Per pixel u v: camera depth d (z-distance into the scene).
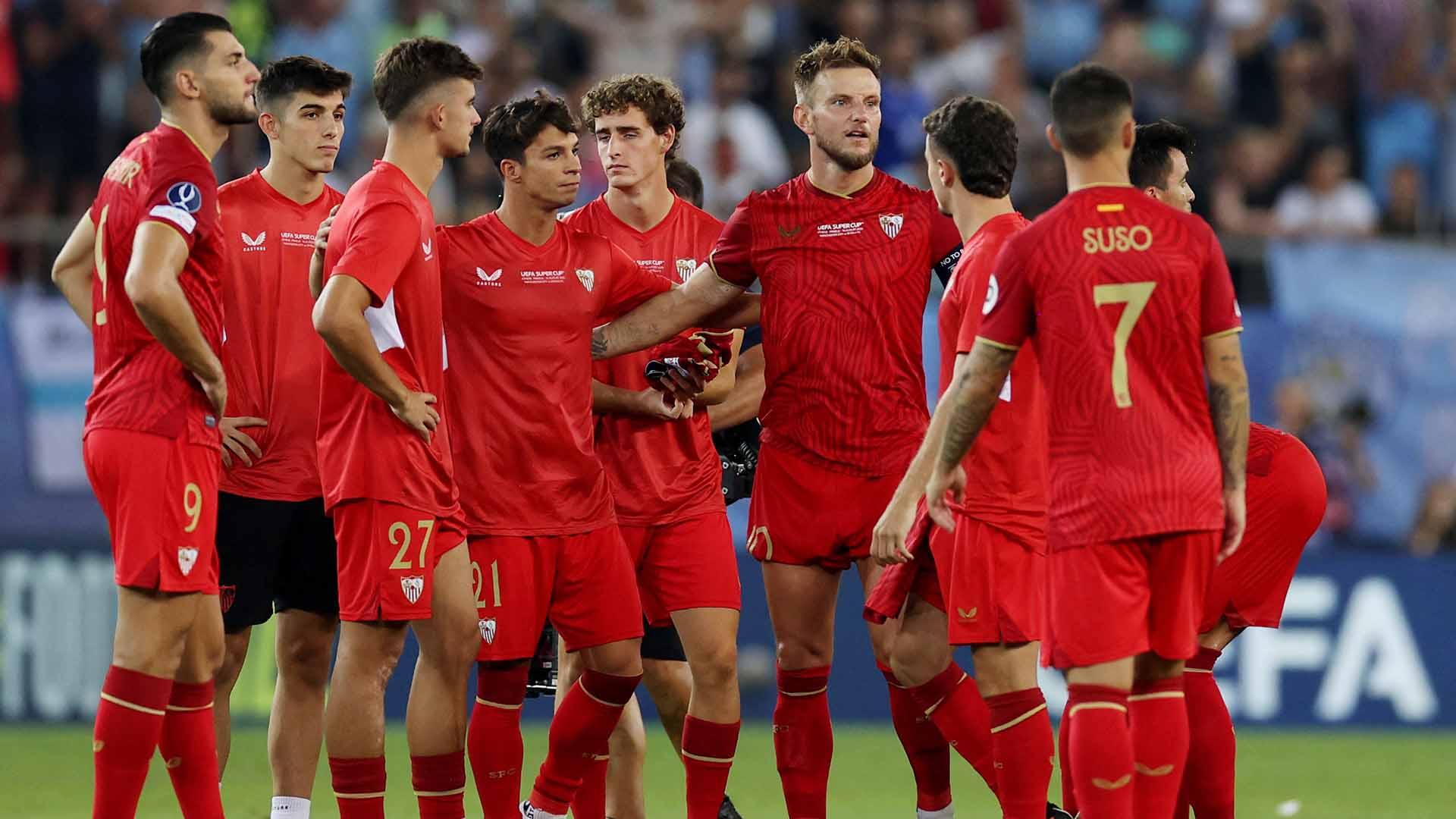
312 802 28.00
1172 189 21.62
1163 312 17.88
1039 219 18.23
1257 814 28.12
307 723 23.27
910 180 49.03
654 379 22.16
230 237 23.58
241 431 23.27
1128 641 17.75
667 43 51.22
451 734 20.80
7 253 42.44
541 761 33.09
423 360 20.41
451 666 20.72
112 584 37.78
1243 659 38.72
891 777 31.89
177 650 19.42
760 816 27.70
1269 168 50.12
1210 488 17.92
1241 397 18.20
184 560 19.27
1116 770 17.72
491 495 21.41
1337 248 40.94
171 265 18.81
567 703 22.02
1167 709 18.36
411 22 50.38
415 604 20.11
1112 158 18.34
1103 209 18.03
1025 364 20.22
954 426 18.56
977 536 20.14
